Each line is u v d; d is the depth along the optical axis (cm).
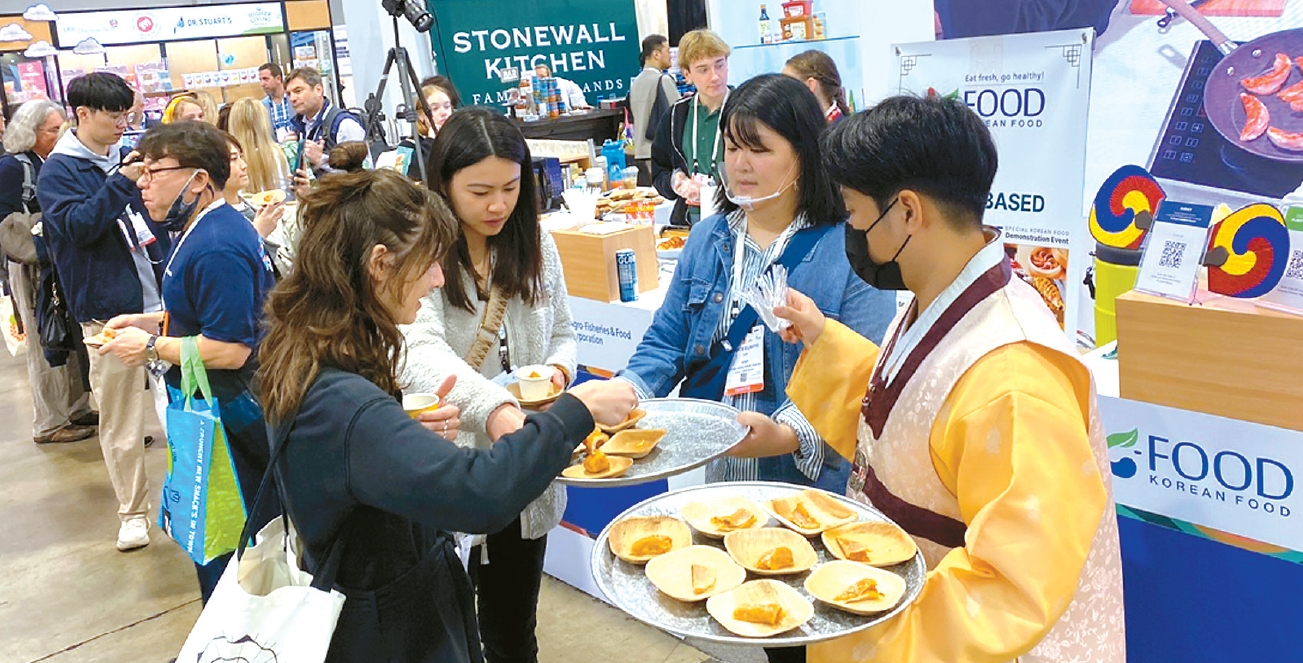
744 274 193
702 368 203
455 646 147
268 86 841
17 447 510
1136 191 258
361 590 136
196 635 133
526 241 207
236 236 250
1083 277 276
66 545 394
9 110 838
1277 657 172
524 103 598
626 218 338
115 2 1054
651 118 582
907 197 121
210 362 245
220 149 254
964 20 315
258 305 252
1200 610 181
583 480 163
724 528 153
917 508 131
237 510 221
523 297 211
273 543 140
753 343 191
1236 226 171
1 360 695
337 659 137
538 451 128
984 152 120
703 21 694
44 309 388
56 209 339
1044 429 113
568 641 290
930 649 116
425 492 121
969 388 119
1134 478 185
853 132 122
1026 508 110
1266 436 164
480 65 605
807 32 484
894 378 131
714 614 128
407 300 134
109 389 370
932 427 124
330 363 130
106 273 349
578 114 608
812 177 183
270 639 130
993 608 112
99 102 343
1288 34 248
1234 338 164
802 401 158
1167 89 273
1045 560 110
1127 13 277
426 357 186
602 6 655
